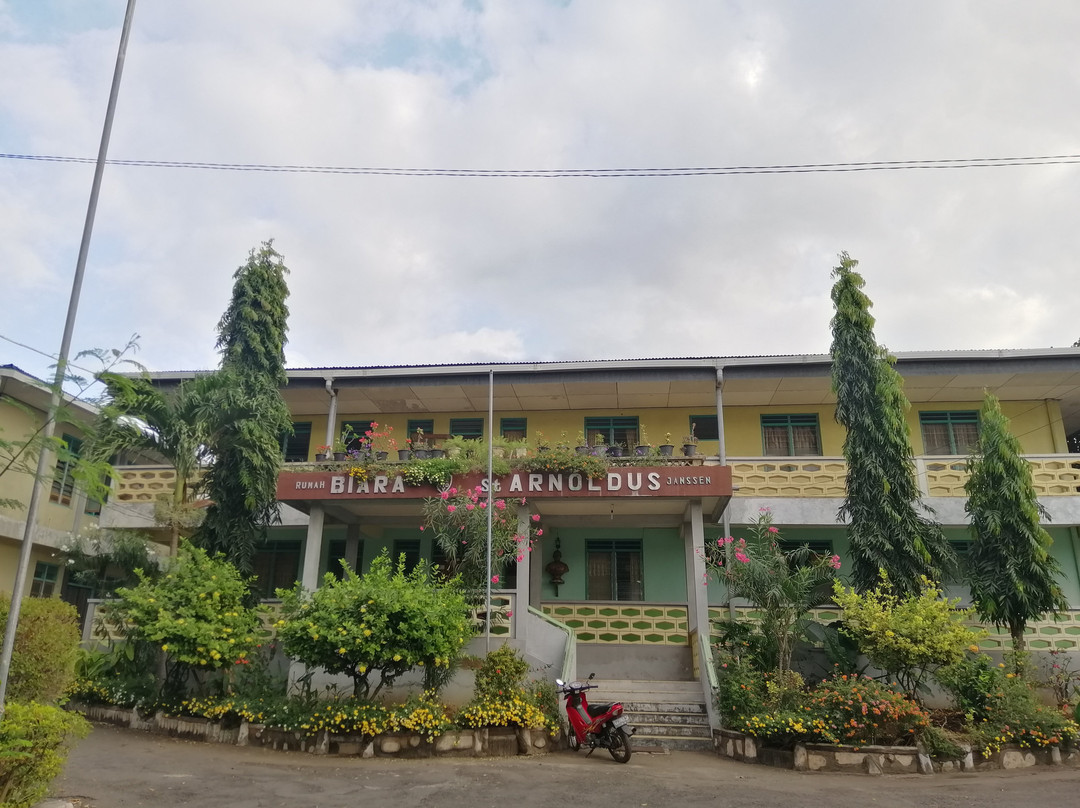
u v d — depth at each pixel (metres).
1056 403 19.52
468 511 14.30
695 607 15.89
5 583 17.50
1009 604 13.35
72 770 9.20
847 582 17.36
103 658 14.12
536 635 14.55
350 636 11.23
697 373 17.98
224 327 15.38
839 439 19.95
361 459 15.56
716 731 12.36
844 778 10.16
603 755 11.60
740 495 17.27
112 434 12.43
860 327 14.82
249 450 14.26
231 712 12.02
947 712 12.41
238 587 13.17
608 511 16.81
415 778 9.52
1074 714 12.30
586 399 19.95
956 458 17.11
